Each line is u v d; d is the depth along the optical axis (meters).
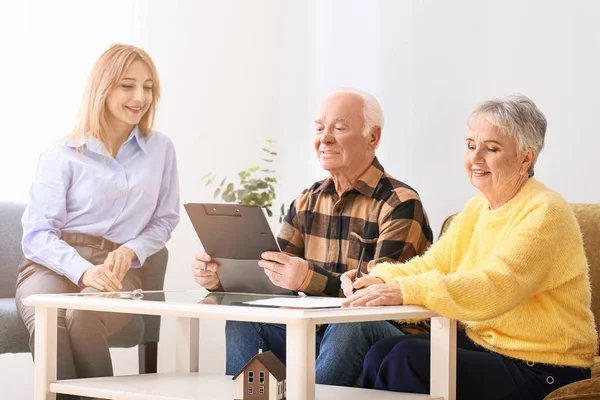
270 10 3.73
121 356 3.59
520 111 1.89
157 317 2.92
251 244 2.16
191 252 3.76
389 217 2.35
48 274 2.70
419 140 3.11
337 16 3.48
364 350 2.03
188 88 3.79
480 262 1.95
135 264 2.82
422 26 3.12
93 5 3.66
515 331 1.84
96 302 1.85
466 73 2.98
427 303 1.75
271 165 3.75
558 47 2.73
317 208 2.52
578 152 2.68
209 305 1.72
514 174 1.91
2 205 3.10
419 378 1.87
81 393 1.92
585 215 2.26
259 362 1.71
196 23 3.82
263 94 3.76
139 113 2.87
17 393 3.42
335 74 3.49
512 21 2.86
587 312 1.87
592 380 1.73
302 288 2.18
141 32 3.71
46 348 1.97
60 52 3.61
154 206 2.94
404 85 3.18
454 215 2.48
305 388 1.56
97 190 2.81
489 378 1.85
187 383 2.00
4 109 3.54
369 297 1.76
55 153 2.83
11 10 3.55
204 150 3.80
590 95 2.65
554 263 1.82
